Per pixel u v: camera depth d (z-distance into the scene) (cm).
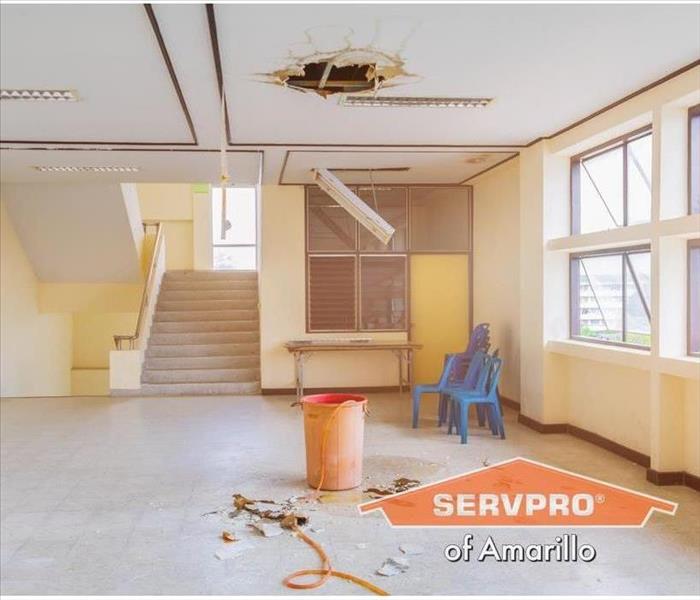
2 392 941
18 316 1002
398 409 819
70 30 382
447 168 821
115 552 387
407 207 938
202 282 1156
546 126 618
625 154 577
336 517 440
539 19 376
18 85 479
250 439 666
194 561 374
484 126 614
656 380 499
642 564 365
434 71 461
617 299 594
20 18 364
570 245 623
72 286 1096
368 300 948
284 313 938
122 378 933
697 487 484
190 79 470
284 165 786
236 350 1018
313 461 502
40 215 966
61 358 1198
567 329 675
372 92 505
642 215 552
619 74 471
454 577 351
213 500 477
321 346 878
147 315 1020
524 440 647
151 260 1112
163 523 432
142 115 561
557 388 677
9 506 468
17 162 749
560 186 668
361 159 757
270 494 490
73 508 462
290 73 460
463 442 635
